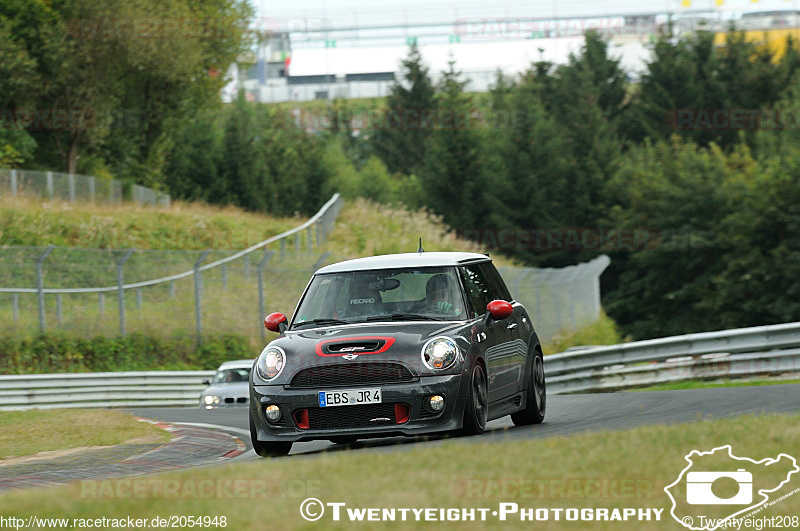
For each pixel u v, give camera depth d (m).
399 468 21.91
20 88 172.50
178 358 107.38
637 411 41.12
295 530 16.48
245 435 48.66
